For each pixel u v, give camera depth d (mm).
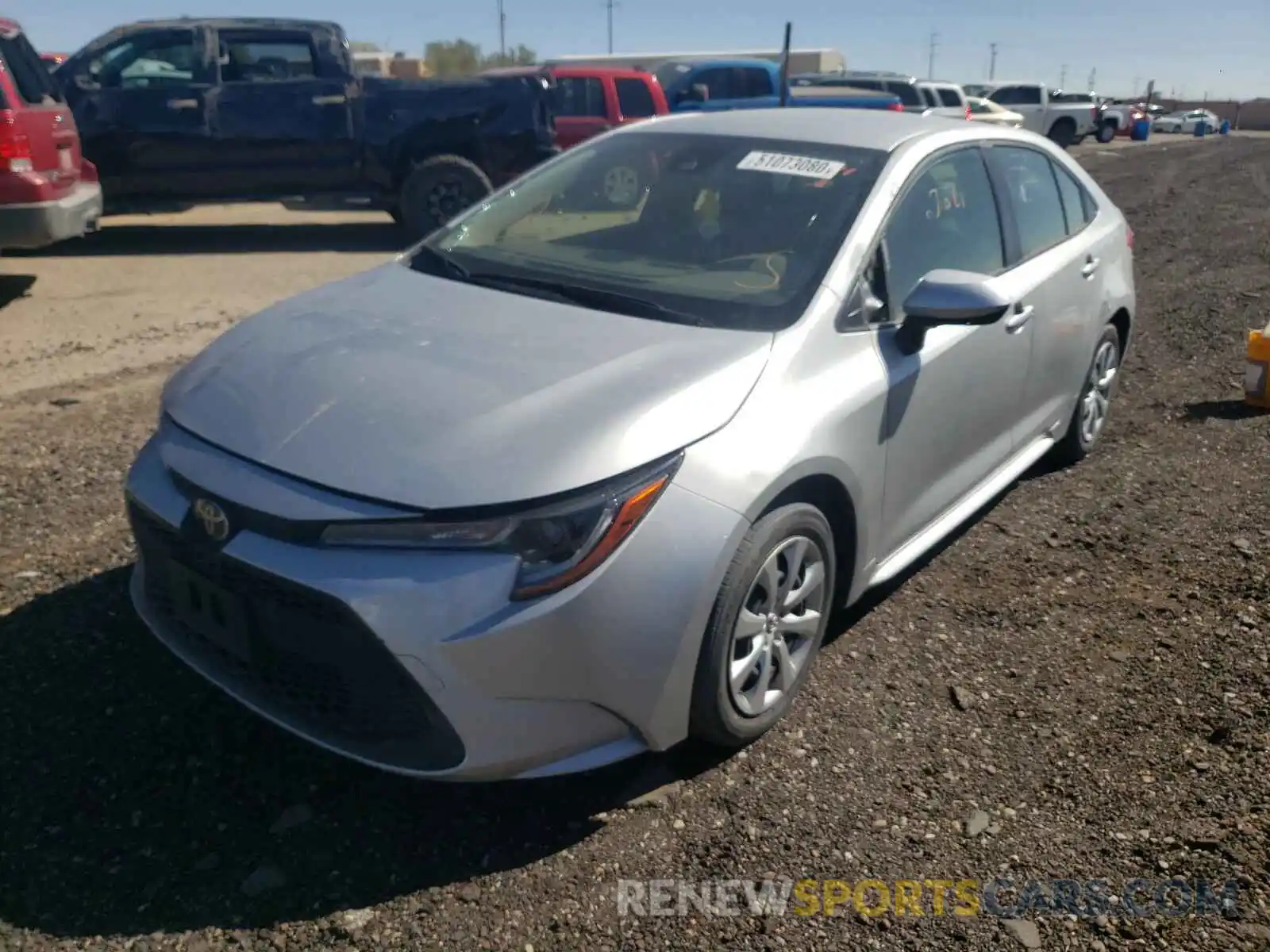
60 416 5750
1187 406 6168
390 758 2580
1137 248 12000
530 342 3045
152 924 2434
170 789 2861
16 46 8289
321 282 9844
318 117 11406
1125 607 3877
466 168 11812
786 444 2893
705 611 2713
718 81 18062
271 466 2646
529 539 2508
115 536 4270
